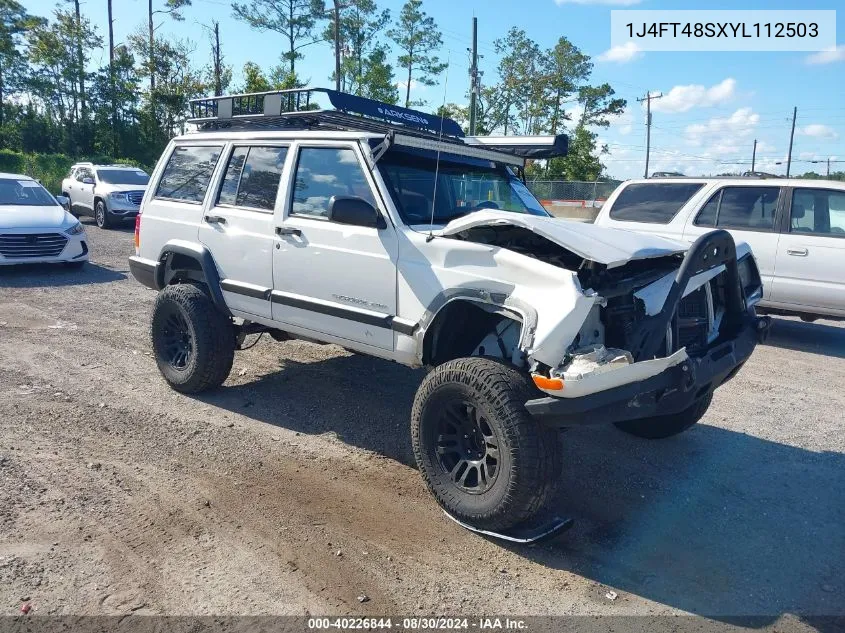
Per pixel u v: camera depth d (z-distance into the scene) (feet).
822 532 12.87
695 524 13.07
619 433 17.60
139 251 20.92
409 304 13.78
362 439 16.65
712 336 13.92
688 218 29.84
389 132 14.39
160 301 19.04
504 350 13.08
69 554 11.37
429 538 12.27
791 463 16.01
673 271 13.28
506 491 11.47
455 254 13.00
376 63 126.31
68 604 10.11
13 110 166.81
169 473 14.49
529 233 13.38
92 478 14.12
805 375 23.79
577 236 12.26
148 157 165.07
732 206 29.09
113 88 162.09
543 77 125.49
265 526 12.48
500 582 11.05
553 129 142.20
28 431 16.40
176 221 19.40
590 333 11.90
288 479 14.40
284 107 18.76
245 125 20.01
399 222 14.12
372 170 14.69
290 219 16.28
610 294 11.85
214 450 15.72
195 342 18.35
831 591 11.00
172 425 17.10
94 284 36.50
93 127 163.43
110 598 10.28
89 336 25.72
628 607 10.50
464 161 16.79
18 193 41.34
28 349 23.57
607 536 12.58
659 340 11.82
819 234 26.94
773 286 27.96
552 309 11.19
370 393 19.95
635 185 32.07
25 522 12.30
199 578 10.87
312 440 16.49
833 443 17.31
